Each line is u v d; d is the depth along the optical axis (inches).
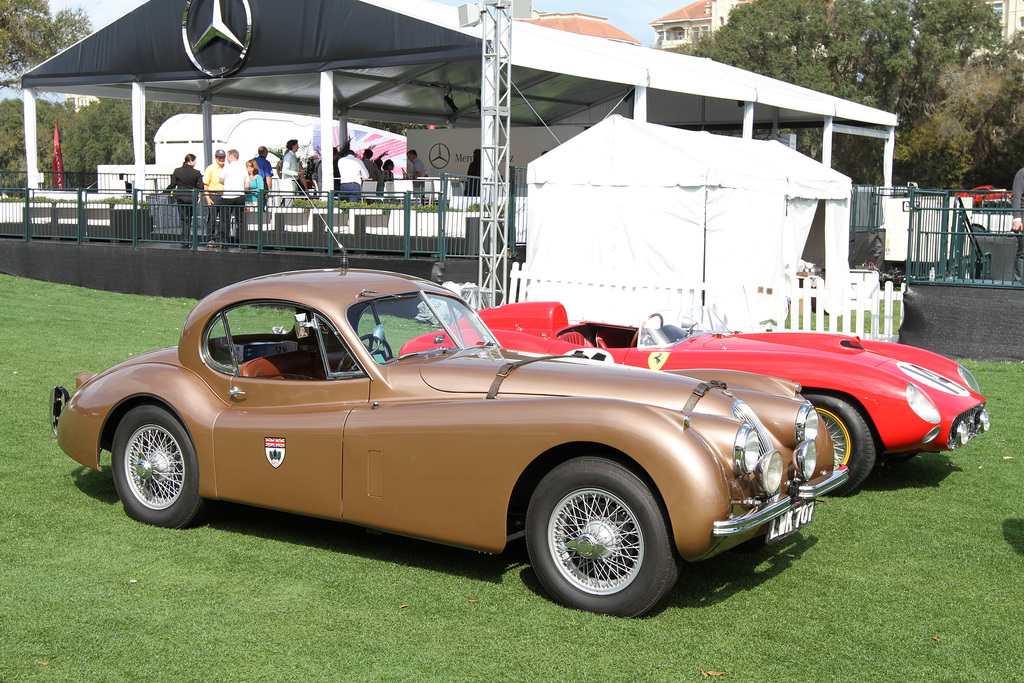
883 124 1138.7
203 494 195.2
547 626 155.0
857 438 237.6
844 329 457.4
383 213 611.8
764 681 137.3
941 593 173.9
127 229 712.4
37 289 688.4
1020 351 443.8
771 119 1139.9
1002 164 1909.4
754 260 583.8
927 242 474.9
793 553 196.7
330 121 697.0
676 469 150.8
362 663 140.7
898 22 1908.2
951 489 249.9
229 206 660.1
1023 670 141.9
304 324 191.5
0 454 256.2
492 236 532.4
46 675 135.0
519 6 524.7
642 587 155.2
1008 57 1929.1
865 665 143.1
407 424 172.2
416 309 199.9
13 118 2770.7
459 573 179.2
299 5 700.0
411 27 652.7
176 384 199.0
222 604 161.9
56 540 191.8
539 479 172.7
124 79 809.5
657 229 553.9
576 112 1032.8
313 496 182.1
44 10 1729.8
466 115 1075.3
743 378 203.3
